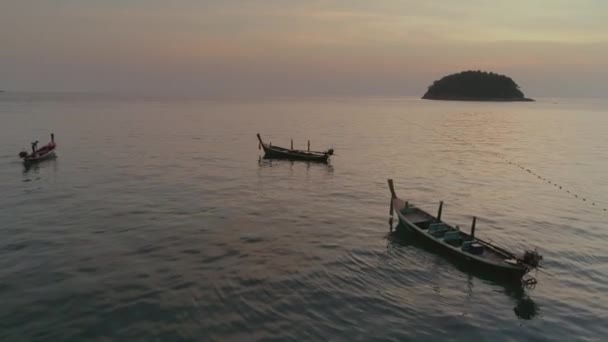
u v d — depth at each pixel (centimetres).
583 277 2766
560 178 5841
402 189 5069
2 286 2419
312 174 5894
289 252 3044
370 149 8531
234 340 2005
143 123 13150
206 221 3662
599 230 3684
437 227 3272
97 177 5284
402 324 2188
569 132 12194
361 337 2061
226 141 9238
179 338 2011
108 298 2323
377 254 3066
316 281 2611
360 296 2452
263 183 5241
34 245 3012
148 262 2789
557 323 2242
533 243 3350
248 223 3650
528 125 14512
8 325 2059
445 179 5681
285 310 2272
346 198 4606
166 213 3847
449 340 2070
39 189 4619
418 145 9225
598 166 6775
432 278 2720
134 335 2022
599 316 2309
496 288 2608
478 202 4541
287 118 16938
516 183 5509
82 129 10781
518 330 2173
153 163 6366
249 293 2431
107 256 2861
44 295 2336
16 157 6575
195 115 17562
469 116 19012
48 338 1977
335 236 3403
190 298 2355
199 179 5344
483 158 7494
